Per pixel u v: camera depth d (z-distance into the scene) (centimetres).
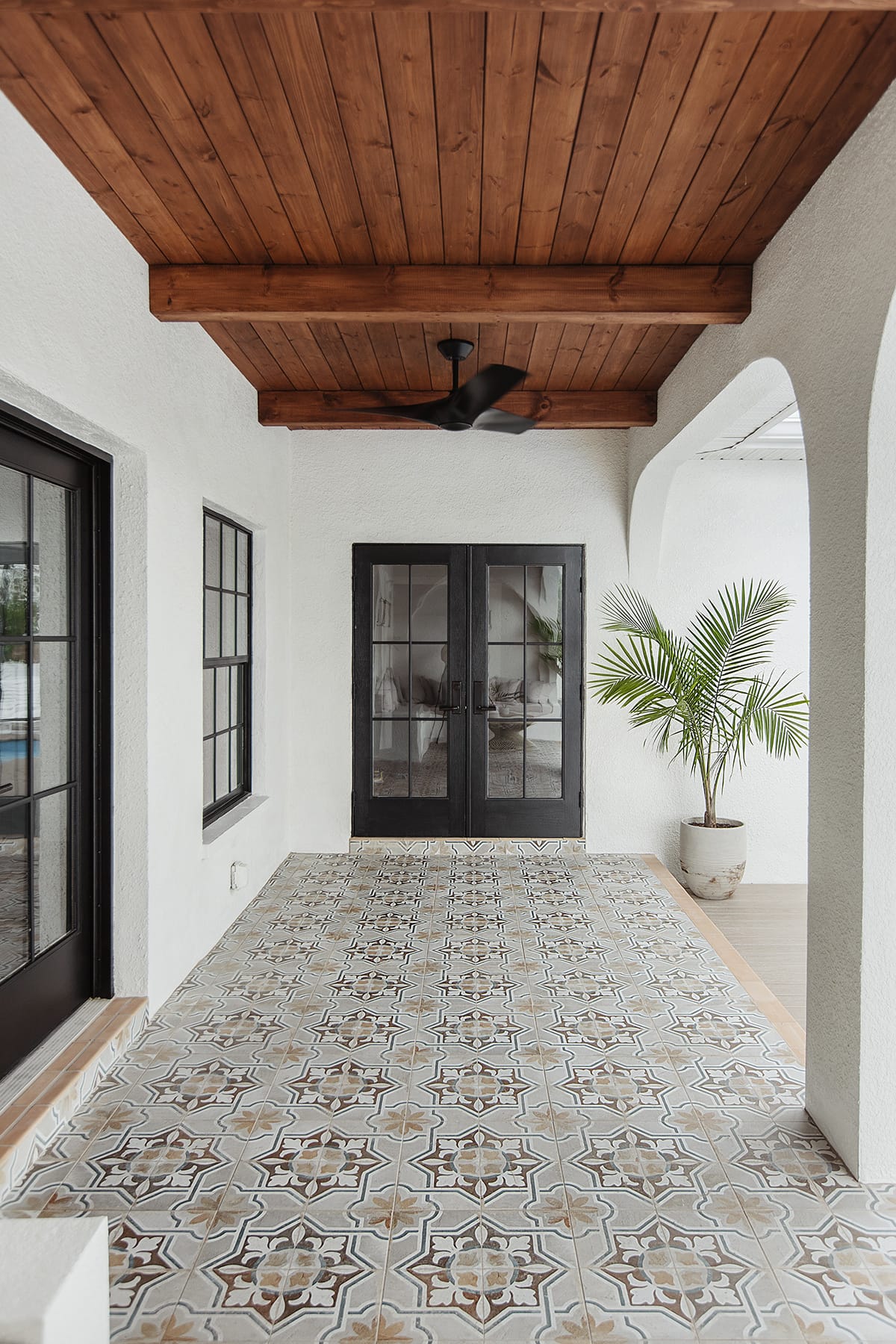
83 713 301
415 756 564
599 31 188
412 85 206
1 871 252
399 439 554
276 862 525
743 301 308
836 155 234
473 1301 184
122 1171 227
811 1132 248
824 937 246
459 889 486
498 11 180
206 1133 246
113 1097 264
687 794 564
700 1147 240
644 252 298
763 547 561
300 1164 231
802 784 568
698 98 211
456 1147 240
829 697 240
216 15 182
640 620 556
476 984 354
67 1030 287
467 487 554
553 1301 184
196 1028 312
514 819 564
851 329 224
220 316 314
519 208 267
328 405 480
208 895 386
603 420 479
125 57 196
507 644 559
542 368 438
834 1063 239
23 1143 225
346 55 195
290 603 559
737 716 541
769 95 209
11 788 257
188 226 280
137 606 310
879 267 208
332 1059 290
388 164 243
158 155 238
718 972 367
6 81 204
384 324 372
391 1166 231
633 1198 218
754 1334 176
